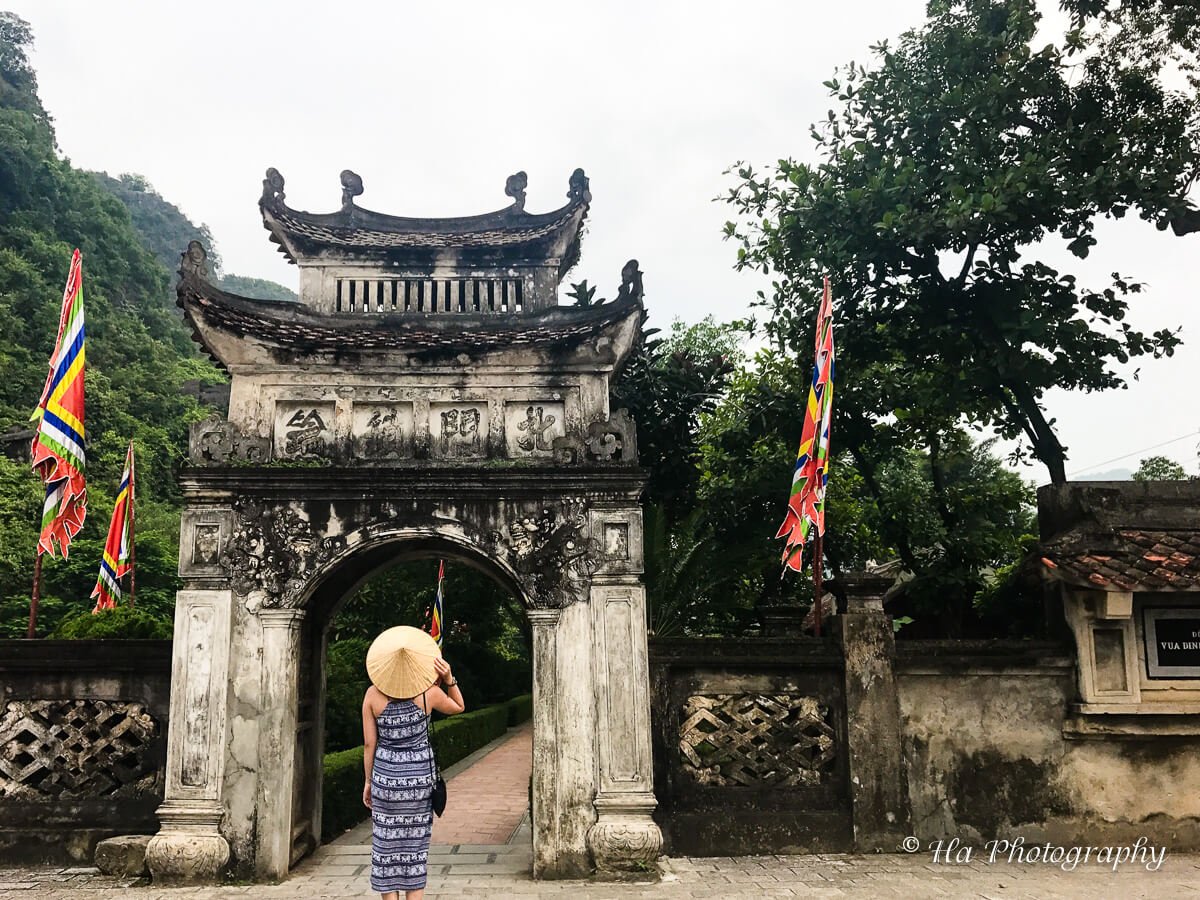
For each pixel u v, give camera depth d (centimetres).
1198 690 866
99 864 787
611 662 825
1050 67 1170
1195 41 1168
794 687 888
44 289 4044
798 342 1329
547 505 851
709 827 847
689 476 1543
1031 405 1236
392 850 544
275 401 873
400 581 2044
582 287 1546
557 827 793
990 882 741
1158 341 1155
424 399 883
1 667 859
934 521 1429
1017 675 888
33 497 2575
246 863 775
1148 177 1063
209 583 823
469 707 2367
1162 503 955
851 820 853
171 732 795
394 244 943
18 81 5338
